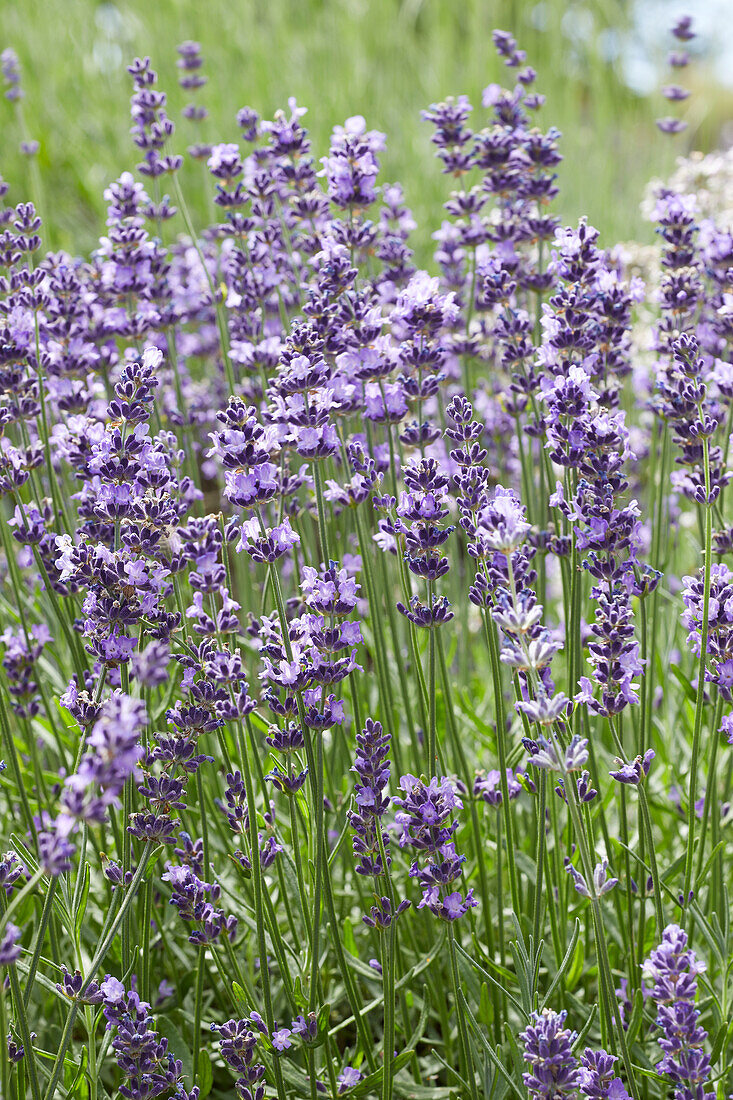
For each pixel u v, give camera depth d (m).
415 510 2.39
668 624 3.88
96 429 2.65
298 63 9.38
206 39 9.27
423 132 8.94
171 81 8.66
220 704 2.27
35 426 3.66
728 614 2.41
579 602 2.71
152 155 3.99
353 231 3.17
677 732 3.65
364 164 3.12
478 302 3.87
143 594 2.25
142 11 9.39
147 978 2.57
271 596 3.88
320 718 2.28
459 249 4.23
